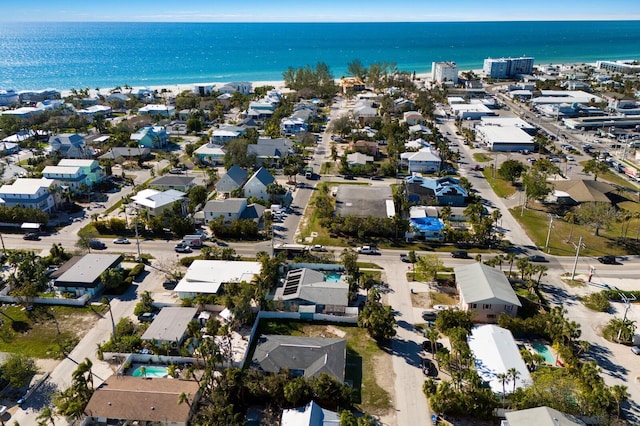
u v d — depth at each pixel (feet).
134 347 232.94
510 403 196.13
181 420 186.80
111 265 299.38
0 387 211.20
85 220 388.37
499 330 238.89
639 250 343.05
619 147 609.83
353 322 260.01
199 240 344.49
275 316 264.11
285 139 576.20
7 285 286.25
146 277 302.86
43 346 238.48
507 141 590.96
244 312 253.44
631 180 491.72
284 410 192.65
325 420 187.21
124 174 499.51
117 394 196.03
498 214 368.68
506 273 307.99
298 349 223.30
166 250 339.57
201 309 266.36
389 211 383.65
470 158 561.84
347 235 364.17
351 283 281.74
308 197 440.86
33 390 208.95
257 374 207.51
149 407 190.90
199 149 550.77
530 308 266.98
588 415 189.26
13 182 420.77
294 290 277.44
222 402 193.16
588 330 254.27
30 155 561.43
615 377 219.00
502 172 468.75
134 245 345.92
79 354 232.94
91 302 276.21
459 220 392.06
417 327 254.88
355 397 206.08
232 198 400.26
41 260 306.14
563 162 544.62
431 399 197.26
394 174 503.61
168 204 390.42
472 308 258.98
